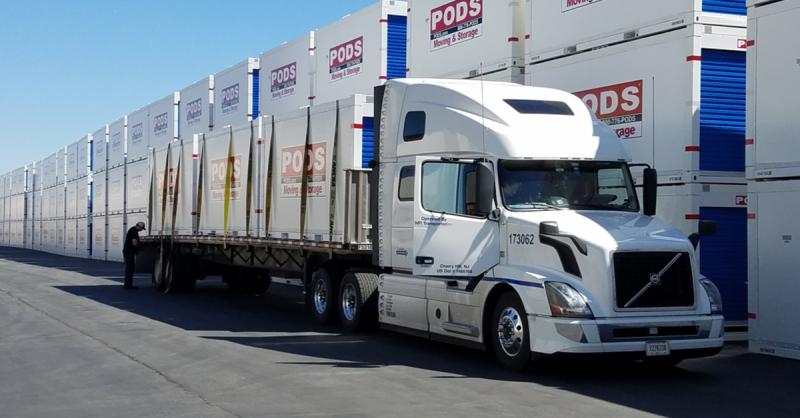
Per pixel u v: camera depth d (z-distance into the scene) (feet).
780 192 36.04
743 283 40.06
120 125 122.31
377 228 41.04
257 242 54.39
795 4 35.17
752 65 37.01
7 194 227.81
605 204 34.68
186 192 67.10
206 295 67.82
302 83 75.00
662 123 38.81
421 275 36.50
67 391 28.55
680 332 30.89
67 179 156.25
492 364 34.47
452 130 36.11
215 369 32.68
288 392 28.22
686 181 37.65
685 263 31.27
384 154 40.63
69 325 46.60
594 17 42.34
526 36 46.70
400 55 63.46
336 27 69.67
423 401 26.84
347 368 33.22
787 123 35.50
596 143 35.01
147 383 29.89
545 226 31.35
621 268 30.37
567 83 43.96
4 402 26.84
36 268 107.34
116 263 119.75
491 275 33.45
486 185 32.86
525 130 34.22
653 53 39.24
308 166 48.60
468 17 50.93
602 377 31.53
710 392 28.78
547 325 30.37
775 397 27.99
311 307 48.80
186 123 101.91
